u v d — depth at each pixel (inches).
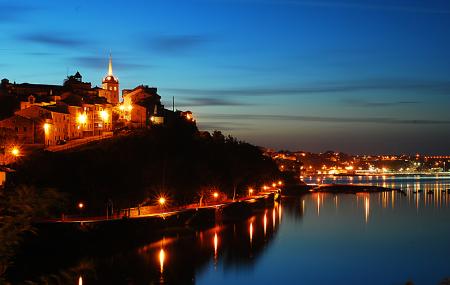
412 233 6392.7
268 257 4810.5
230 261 4579.2
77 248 4566.9
